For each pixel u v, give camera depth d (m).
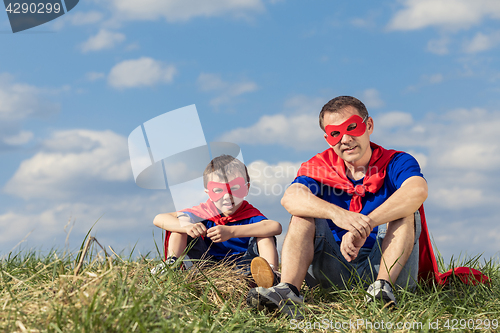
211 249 3.38
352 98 3.02
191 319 2.12
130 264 2.63
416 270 2.69
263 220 3.35
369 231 2.59
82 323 1.73
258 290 2.45
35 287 2.32
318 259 2.84
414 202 2.64
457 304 2.57
